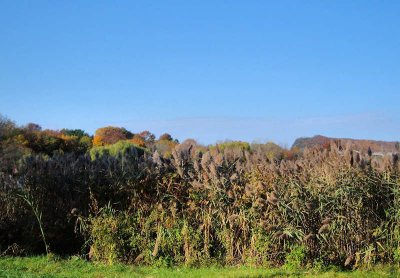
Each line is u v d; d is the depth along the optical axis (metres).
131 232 10.96
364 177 10.28
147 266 10.57
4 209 12.12
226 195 10.65
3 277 9.14
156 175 11.41
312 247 9.99
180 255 10.61
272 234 10.09
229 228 10.58
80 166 12.60
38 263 10.67
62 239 12.09
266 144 14.91
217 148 12.12
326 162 10.86
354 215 10.07
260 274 9.09
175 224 10.66
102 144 41.19
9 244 12.02
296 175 10.66
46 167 12.54
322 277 8.99
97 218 11.32
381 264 9.94
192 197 10.78
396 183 10.22
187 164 11.52
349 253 9.98
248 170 11.20
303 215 10.05
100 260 11.01
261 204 10.30
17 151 21.38
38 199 12.20
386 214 10.05
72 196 12.27
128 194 11.57
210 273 9.42
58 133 41.12
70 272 9.88
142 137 36.84
